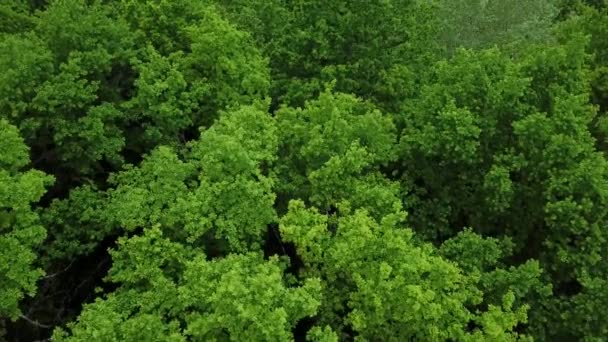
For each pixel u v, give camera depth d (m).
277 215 13.49
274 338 10.09
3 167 13.77
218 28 17.03
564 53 15.66
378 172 15.09
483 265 14.16
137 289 12.43
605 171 14.09
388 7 19.39
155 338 10.97
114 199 14.27
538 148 14.49
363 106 17.64
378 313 11.41
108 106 16.41
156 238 12.16
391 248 11.70
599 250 13.77
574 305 13.95
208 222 11.95
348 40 19.62
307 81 19.41
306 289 11.04
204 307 11.20
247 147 13.09
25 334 16.30
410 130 16.05
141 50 18.14
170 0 19.38
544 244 14.91
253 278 10.38
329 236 12.41
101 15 18.06
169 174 13.15
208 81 17.66
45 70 16.14
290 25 20.11
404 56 20.47
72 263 16.84
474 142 14.34
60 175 17.91
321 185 13.40
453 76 16.27
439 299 11.80
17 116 15.66
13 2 23.31
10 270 12.45
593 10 22.66
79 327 11.69
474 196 15.70
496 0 25.38
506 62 16.66
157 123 16.52
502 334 11.57
